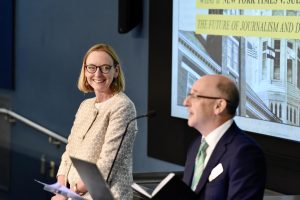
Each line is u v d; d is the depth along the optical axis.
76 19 8.73
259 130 5.74
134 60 7.56
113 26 7.93
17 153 10.36
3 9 10.43
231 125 3.89
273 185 5.61
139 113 7.49
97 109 4.92
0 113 10.63
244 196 3.68
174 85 6.76
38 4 9.67
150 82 7.11
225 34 6.07
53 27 9.31
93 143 4.85
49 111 9.52
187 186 3.73
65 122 9.12
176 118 6.77
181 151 6.72
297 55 5.35
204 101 3.86
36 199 9.91
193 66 6.49
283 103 5.50
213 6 6.20
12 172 10.45
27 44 10.02
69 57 8.95
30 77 9.98
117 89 5.00
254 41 5.76
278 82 5.54
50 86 9.45
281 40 5.50
